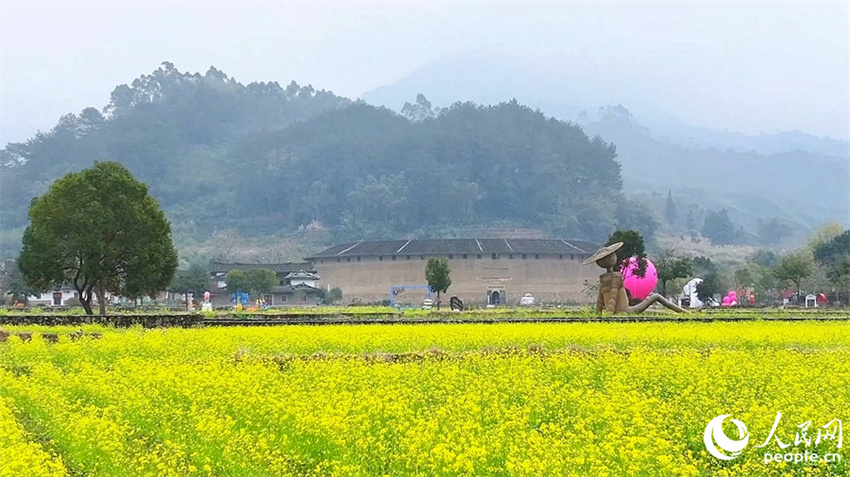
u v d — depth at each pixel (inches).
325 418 673.6
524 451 621.6
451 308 2938.0
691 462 650.2
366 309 3036.4
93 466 644.1
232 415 758.5
